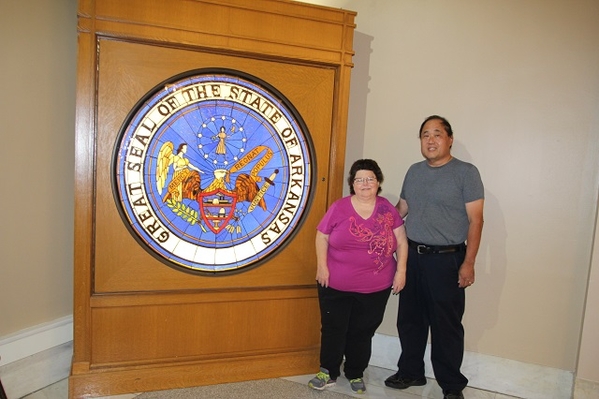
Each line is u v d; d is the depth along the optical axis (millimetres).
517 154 2740
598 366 2592
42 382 2516
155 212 2426
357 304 2502
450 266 2453
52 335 2566
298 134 2625
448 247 2459
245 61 2488
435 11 2848
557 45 2652
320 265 2475
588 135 2635
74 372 2377
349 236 2387
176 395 2465
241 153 2533
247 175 2557
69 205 2619
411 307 2652
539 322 2764
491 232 2803
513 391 2805
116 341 2438
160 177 2416
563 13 2639
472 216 2393
